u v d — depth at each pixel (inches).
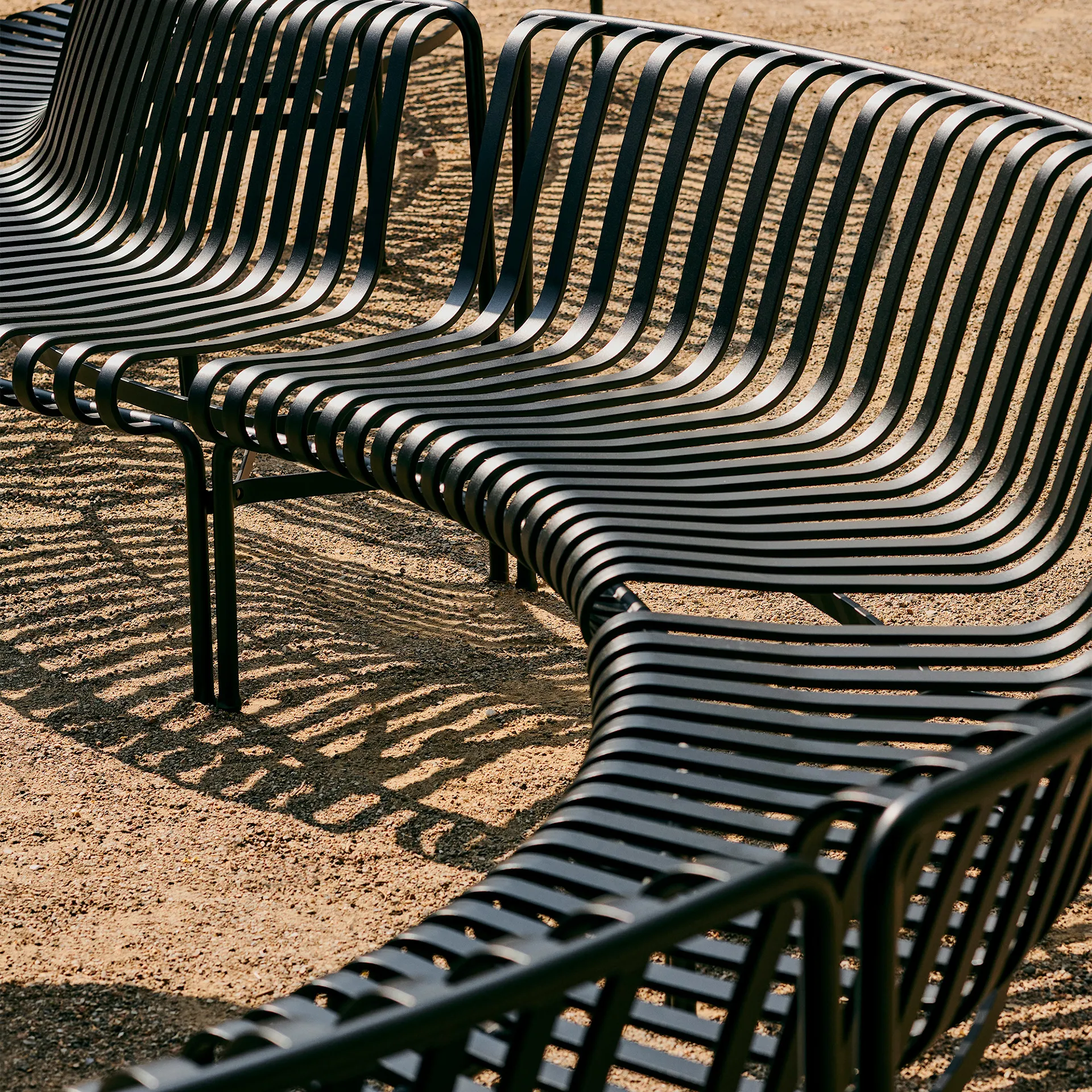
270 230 152.5
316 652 159.6
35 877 122.3
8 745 141.8
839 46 354.0
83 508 191.5
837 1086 53.4
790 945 81.3
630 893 71.2
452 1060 46.1
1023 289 245.0
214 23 159.5
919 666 95.2
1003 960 76.5
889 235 268.5
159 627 163.6
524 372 132.3
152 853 126.0
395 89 147.9
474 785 135.0
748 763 82.0
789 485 116.6
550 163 301.4
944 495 116.6
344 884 121.8
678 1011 75.7
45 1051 102.7
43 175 181.2
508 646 161.9
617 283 254.2
